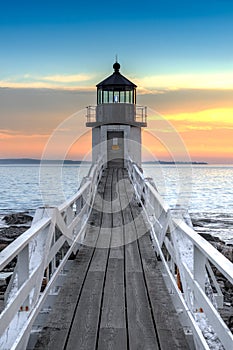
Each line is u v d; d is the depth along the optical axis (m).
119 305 4.75
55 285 5.40
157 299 4.94
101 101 20.45
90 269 6.19
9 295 4.55
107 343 3.83
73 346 3.77
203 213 26.97
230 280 2.38
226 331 2.72
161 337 3.95
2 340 3.73
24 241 3.29
